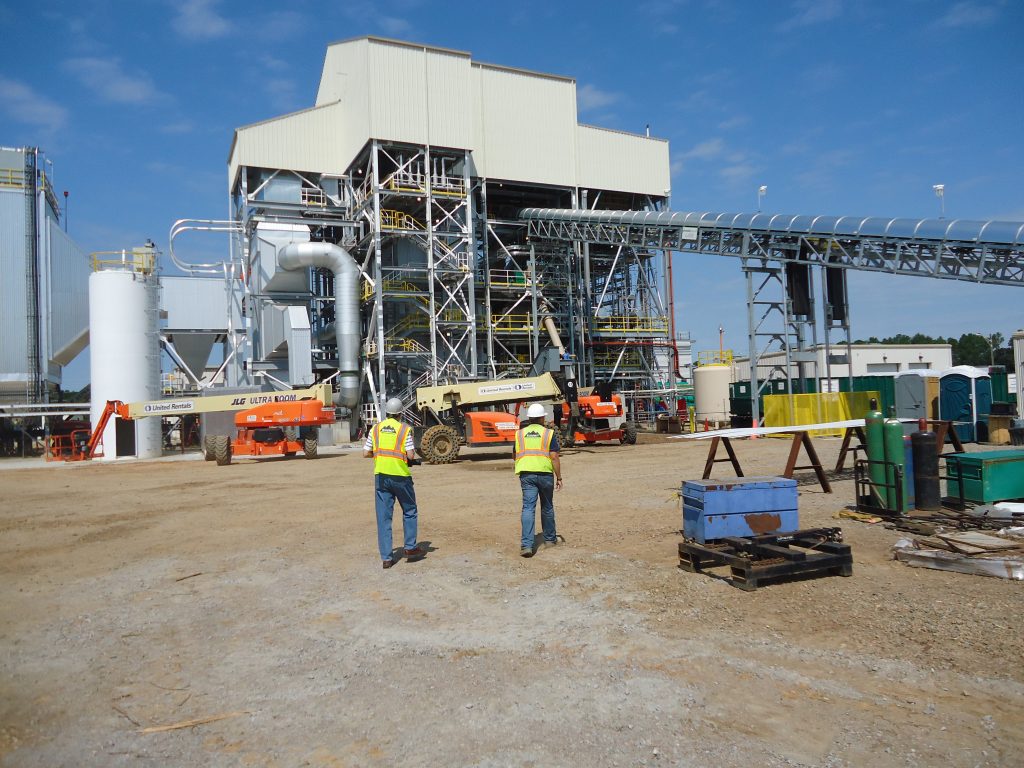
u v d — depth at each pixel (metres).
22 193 42.41
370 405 37.91
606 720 4.34
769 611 6.34
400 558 9.03
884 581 7.11
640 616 6.34
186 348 45.78
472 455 26.05
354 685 5.03
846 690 4.68
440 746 4.08
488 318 41.53
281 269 37.50
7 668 5.62
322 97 45.94
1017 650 5.19
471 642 5.85
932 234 24.12
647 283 48.66
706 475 12.15
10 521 13.52
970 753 3.82
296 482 19.05
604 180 45.03
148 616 6.94
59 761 4.06
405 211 41.34
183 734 4.36
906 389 30.30
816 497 12.47
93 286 32.81
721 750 3.92
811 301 31.73
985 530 8.90
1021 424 23.34
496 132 41.91
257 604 7.22
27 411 37.72
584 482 16.48
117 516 13.75
